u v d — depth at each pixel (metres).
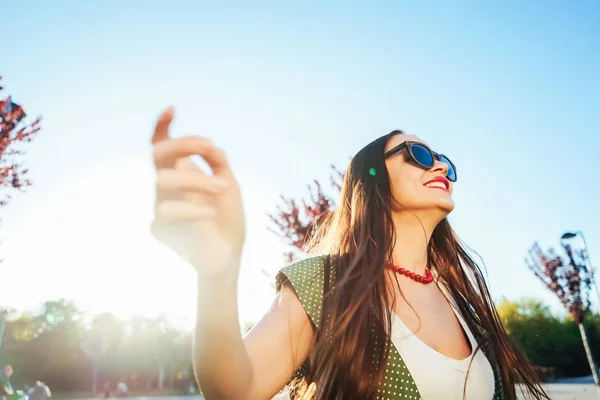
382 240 1.58
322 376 1.24
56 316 66.00
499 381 1.52
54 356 63.16
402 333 1.32
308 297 1.31
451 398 1.25
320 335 1.25
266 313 1.28
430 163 1.75
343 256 1.54
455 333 1.51
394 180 1.75
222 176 0.73
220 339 0.81
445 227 2.10
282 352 1.17
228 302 0.79
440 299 1.67
